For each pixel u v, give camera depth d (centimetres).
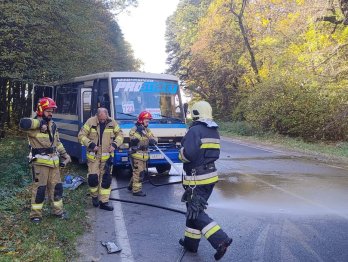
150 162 1070
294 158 1633
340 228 677
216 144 552
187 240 564
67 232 611
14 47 1392
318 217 743
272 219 730
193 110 562
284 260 540
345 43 2092
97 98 1171
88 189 934
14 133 2222
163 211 789
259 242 609
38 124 649
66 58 1554
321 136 2438
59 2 1359
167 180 1121
